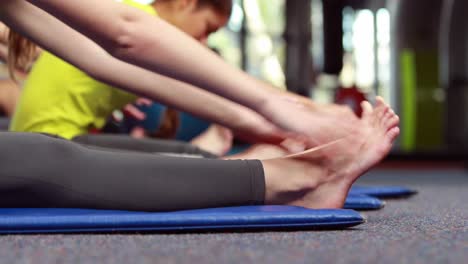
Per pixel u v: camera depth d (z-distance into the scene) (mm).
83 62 1286
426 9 7555
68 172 1085
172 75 1154
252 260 799
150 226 1041
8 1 1165
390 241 963
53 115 1847
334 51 7949
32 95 1860
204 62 1149
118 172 1108
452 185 2799
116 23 1072
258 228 1079
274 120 1231
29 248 891
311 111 1252
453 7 6988
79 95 1854
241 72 1202
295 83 8398
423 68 7285
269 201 1194
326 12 7918
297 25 8391
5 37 1735
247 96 1204
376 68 9281
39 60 1905
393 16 7914
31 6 1190
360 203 1553
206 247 902
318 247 902
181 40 1127
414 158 5660
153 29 1101
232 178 1165
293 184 1192
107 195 1096
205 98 1385
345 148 1209
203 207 1144
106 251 868
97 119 1925
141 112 2256
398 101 7715
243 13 8391
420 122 7266
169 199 1113
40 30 1217
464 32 7023
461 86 7129
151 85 1340
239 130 1420
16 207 1100
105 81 1313
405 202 1853
